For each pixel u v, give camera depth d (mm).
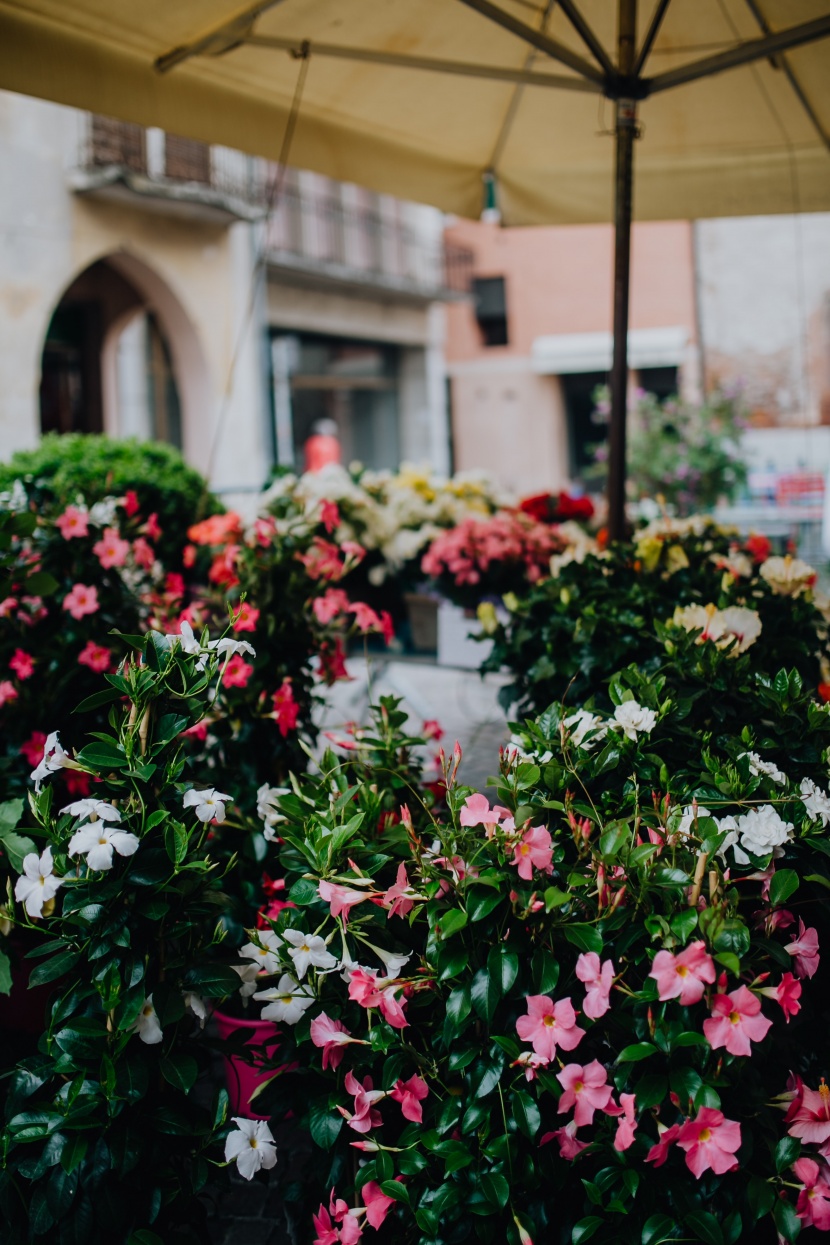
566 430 21922
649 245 19188
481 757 4016
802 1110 1546
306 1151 2271
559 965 1605
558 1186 1566
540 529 4156
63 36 2688
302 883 1759
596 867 1610
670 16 3242
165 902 1605
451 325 21719
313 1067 1703
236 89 3119
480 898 1562
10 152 11102
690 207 3938
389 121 3582
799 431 16953
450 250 20000
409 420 19797
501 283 21297
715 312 17438
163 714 1710
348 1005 1745
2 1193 1569
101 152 11789
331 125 3449
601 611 2637
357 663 4852
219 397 13773
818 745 1914
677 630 2242
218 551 3332
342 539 4223
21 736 2854
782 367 17203
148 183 11938
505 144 3893
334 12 2943
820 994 1856
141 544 3135
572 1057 1616
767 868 1642
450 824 1807
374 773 2229
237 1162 1612
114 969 1582
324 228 16516
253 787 2672
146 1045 1671
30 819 2488
